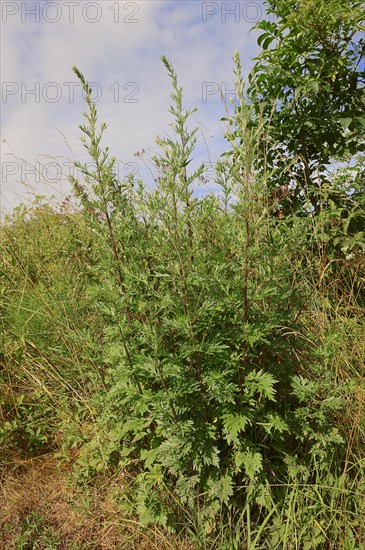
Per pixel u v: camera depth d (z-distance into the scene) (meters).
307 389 2.33
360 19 3.87
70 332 3.21
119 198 2.57
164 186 2.14
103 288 2.34
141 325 2.31
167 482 2.46
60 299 3.52
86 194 3.20
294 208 3.92
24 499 2.66
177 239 2.08
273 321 2.34
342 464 2.58
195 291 2.35
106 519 2.51
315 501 2.36
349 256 3.94
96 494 2.63
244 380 2.34
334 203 4.00
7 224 4.38
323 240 3.62
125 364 2.37
